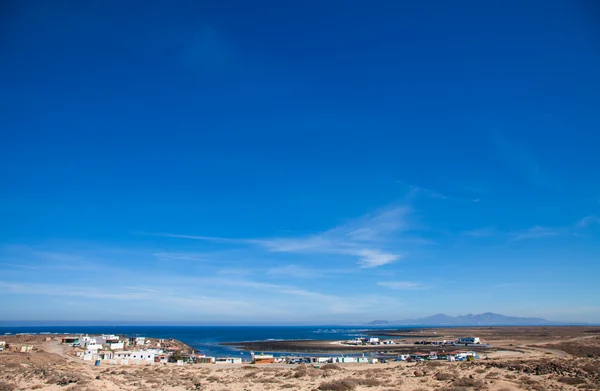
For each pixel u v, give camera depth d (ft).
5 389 129.70
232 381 169.58
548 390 130.21
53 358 255.50
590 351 334.24
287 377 186.50
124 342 414.41
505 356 311.68
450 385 145.89
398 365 263.29
